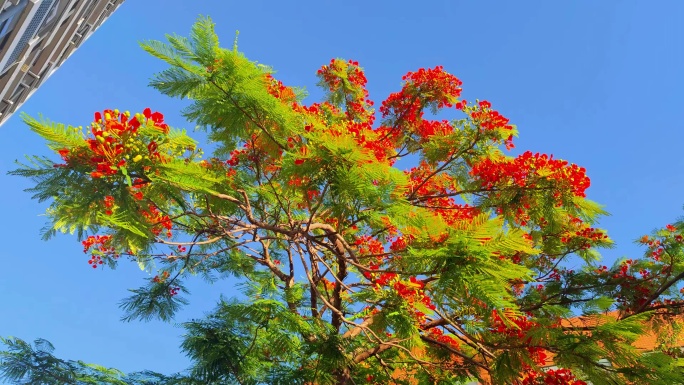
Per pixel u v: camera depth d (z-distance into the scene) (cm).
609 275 1107
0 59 1148
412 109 1127
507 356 706
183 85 604
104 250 1013
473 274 543
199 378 762
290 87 836
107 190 475
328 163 593
